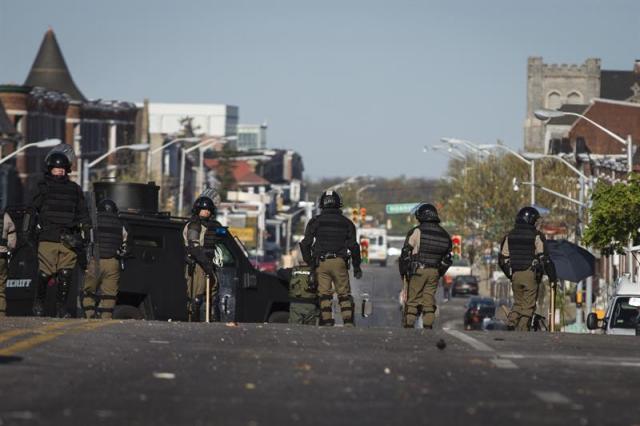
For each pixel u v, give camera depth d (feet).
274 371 122.21
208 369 122.83
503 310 226.17
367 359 133.08
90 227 190.90
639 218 407.03
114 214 214.90
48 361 124.47
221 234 221.87
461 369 126.21
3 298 199.93
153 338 148.25
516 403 104.99
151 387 110.52
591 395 110.52
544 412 100.83
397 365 128.36
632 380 120.67
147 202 266.77
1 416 94.02
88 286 211.20
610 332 286.05
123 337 147.64
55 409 98.22
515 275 218.18
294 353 137.18
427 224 202.18
